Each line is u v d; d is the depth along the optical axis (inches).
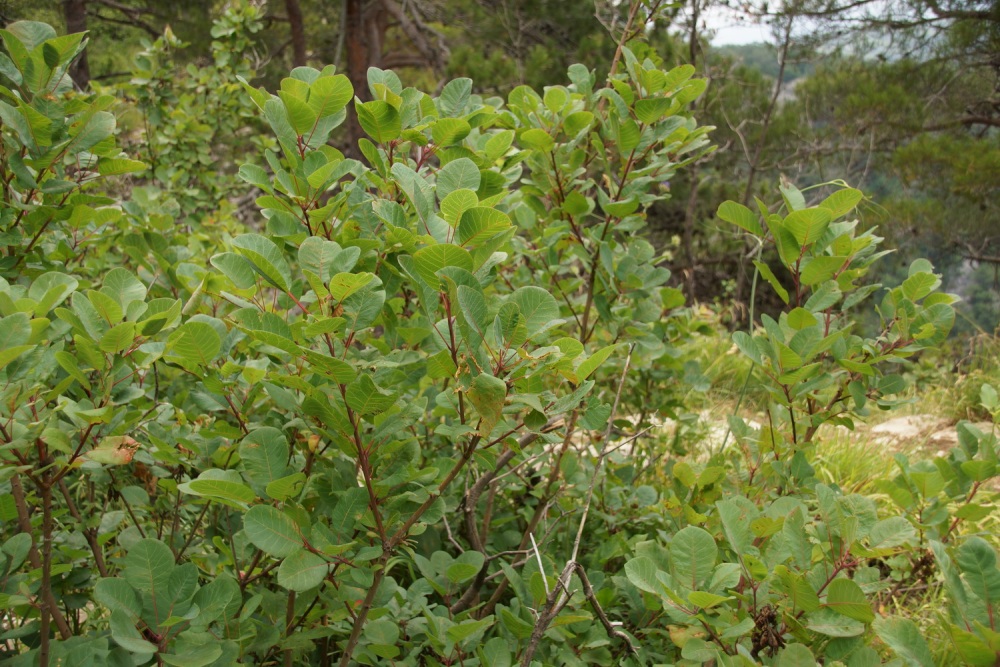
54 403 67.8
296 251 82.7
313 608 76.3
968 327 469.4
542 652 88.7
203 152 238.8
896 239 548.7
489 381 57.5
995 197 527.2
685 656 66.5
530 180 116.7
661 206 639.1
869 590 72.9
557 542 115.8
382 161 88.4
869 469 182.1
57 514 75.1
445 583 87.2
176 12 529.7
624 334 121.1
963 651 56.7
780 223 92.7
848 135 586.2
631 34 122.7
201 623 61.9
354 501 67.2
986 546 60.1
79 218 87.1
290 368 77.5
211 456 81.0
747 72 628.1
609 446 146.6
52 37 80.9
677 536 69.9
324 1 576.4
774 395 95.0
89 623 87.4
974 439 98.6
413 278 67.3
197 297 81.9
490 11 518.9
